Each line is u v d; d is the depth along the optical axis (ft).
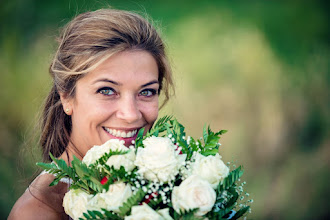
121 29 6.89
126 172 5.50
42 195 6.83
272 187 25.70
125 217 5.10
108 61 6.75
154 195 5.37
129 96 6.85
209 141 5.98
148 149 5.54
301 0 29.25
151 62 7.09
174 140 6.27
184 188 5.26
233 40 27.96
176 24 27.68
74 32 7.13
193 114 26.21
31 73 25.14
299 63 28.07
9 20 26.48
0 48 25.79
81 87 6.92
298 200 25.52
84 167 5.59
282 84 27.53
